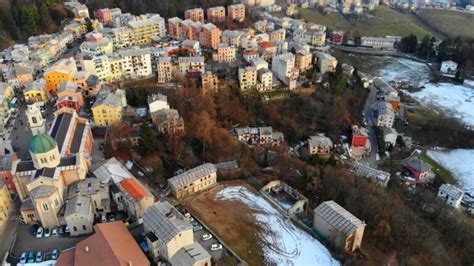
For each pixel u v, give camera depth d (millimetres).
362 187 160125
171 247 116750
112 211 144250
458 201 179375
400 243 136375
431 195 176250
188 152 182000
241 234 138125
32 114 168250
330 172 165750
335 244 134125
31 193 130875
